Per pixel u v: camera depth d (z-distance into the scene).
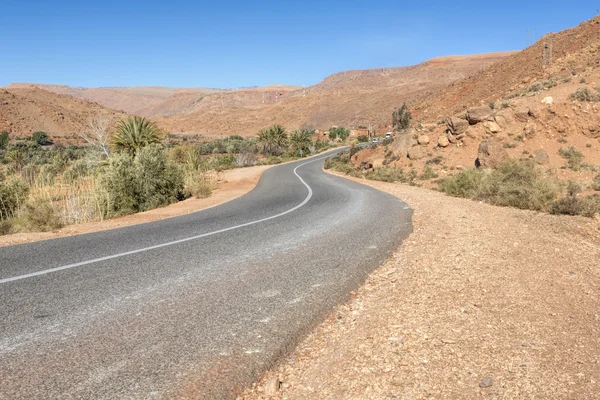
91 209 12.40
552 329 3.02
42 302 3.85
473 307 3.52
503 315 3.32
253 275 4.75
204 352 2.82
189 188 19.31
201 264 5.28
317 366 2.67
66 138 127.38
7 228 9.52
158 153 16.89
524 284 4.13
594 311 3.37
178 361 2.68
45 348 2.86
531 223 7.93
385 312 3.50
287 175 31.53
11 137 127.31
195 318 3.43
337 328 3.31
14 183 13.73
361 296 4.09
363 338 3.00
